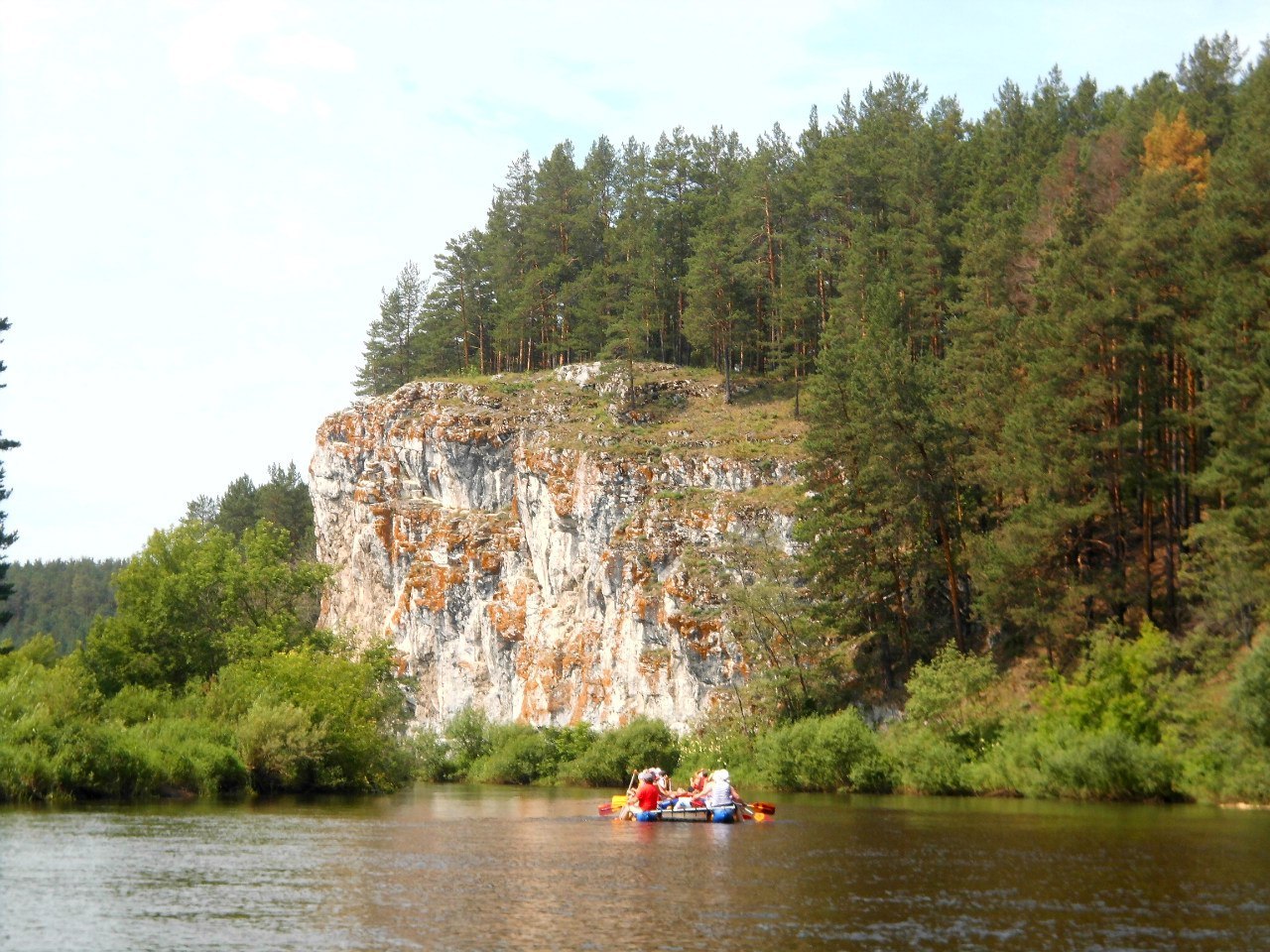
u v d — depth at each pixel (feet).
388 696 255.09
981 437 240.94
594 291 428.97
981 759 199.52
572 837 119.44
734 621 271.28
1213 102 302.04
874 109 408.87
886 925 68.64
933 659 234.79
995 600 213.66
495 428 381.81
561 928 66.95
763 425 359.25
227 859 95.20
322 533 428.97
